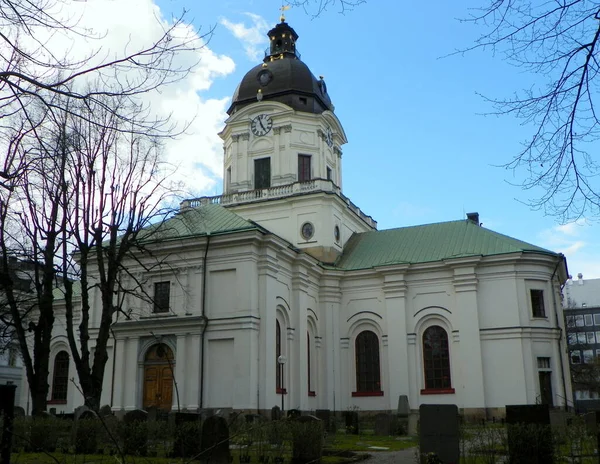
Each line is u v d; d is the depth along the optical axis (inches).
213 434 633.0
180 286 1448.1
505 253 1608.0
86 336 1017.5
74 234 1023.0
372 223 2204.7
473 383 1568.7
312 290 1713.8
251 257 1421.0
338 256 1846.7
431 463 572.1
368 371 1705.2
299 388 1528.1
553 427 732.0
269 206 1854.1
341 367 1721.2
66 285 1019.3
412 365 1644.9
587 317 4104.3
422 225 1924.2
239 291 1403.8
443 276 1676.9
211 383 1373.0
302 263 1617.9
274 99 1951.3
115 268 1041.5
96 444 747.4
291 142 1891.0
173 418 841.5
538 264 1625.2
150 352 1450.5
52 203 1013.8
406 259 1755.7
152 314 1451.8
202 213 1501.0
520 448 603.2
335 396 1685.5
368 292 1748.3
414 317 1680.6
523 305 1590.8
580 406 3565.5
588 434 740.0
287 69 1975.9
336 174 2031.3
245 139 1937.7
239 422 879.1
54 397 1728.6
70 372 1712.6
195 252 1459.2
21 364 2118.6
